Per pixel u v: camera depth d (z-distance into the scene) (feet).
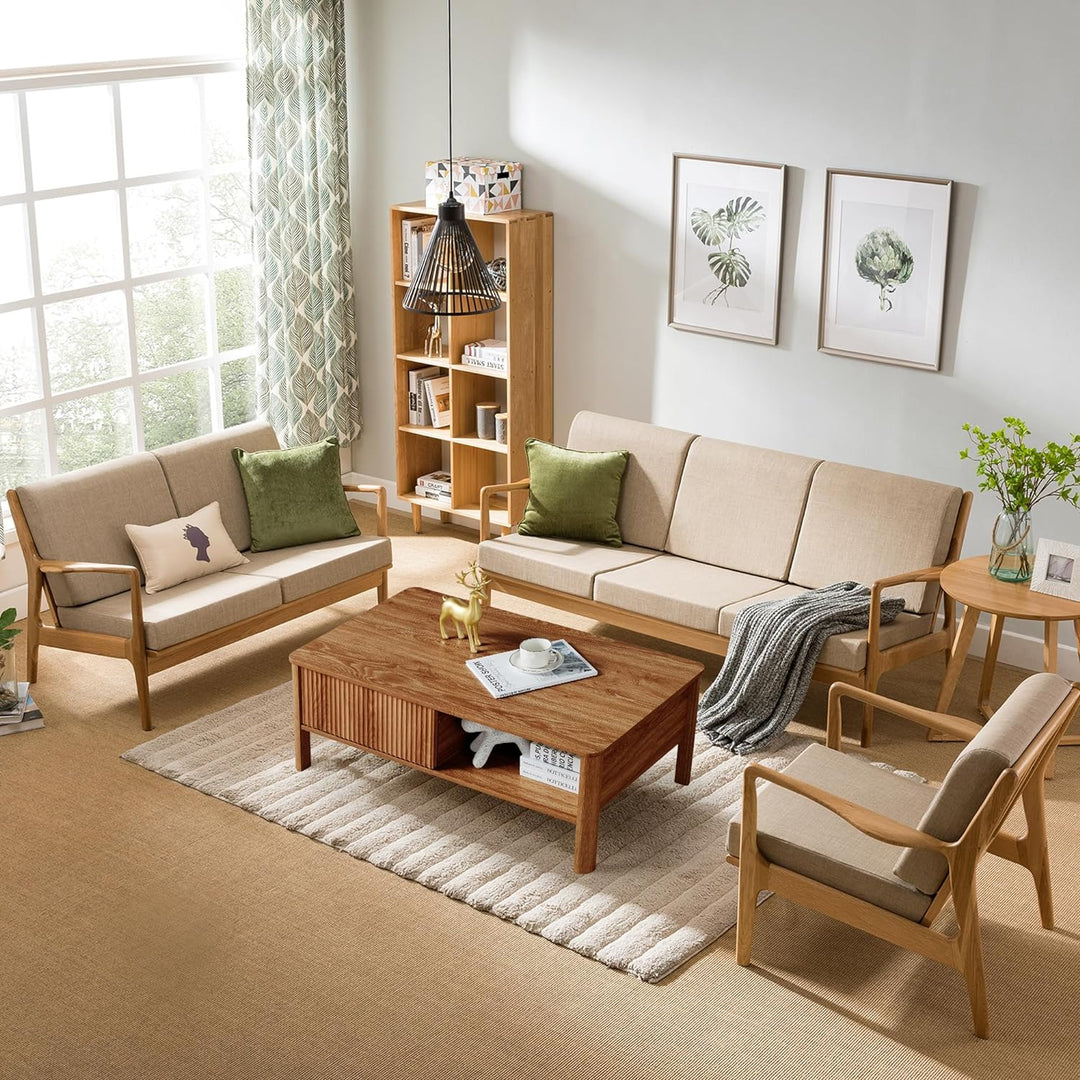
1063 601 15.53
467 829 14.47
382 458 24.73
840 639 16.03
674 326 20.71
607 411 21.98
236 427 19.66
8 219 18.95
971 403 18.25
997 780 10.71
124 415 21.34
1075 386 17.35
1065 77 16.48
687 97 19.66
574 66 20.61
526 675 14.67
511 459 21.98
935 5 17.21
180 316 21.94
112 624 16.49
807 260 19.17
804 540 17.80
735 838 12.24
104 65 19.65
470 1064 11.11
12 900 13.17
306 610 18.31
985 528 18.54
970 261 17.75
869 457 19.39
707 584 17.76
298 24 21.58
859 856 11.69
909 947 11.49
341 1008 11.75
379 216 23.38
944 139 17.58
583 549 19.06
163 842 14.19
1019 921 13.14
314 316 23.07
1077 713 17.04
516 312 21.34
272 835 14.37
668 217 20.35
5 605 19.60
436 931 12.83
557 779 14.07
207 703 17.35
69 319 20.10
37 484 17.10
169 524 17.87
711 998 11.96
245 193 22.61
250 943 12.59
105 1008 11.71
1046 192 16.96
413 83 22.33
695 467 18.83
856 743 16.51
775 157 19.08
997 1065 11.25
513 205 21.66
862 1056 11.32
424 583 21.21
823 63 18.33
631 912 13.04
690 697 15.07
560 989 12.05
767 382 20.07
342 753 16.06
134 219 20.80
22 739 16.29
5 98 18.54
